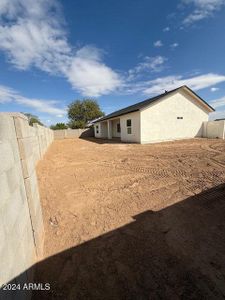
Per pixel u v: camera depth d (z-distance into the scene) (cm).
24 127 234
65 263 227
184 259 224
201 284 190
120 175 580
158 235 273
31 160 257
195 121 1623
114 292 186
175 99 1496
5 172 151
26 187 216
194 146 1104
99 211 356
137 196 414
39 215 275
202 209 338
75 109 3928
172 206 356
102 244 260
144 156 869
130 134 1560
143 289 188
